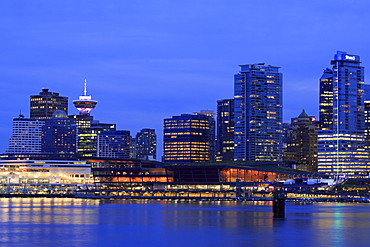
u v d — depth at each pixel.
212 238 187.88
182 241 181.50
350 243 175.88
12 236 194.50
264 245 172.00
